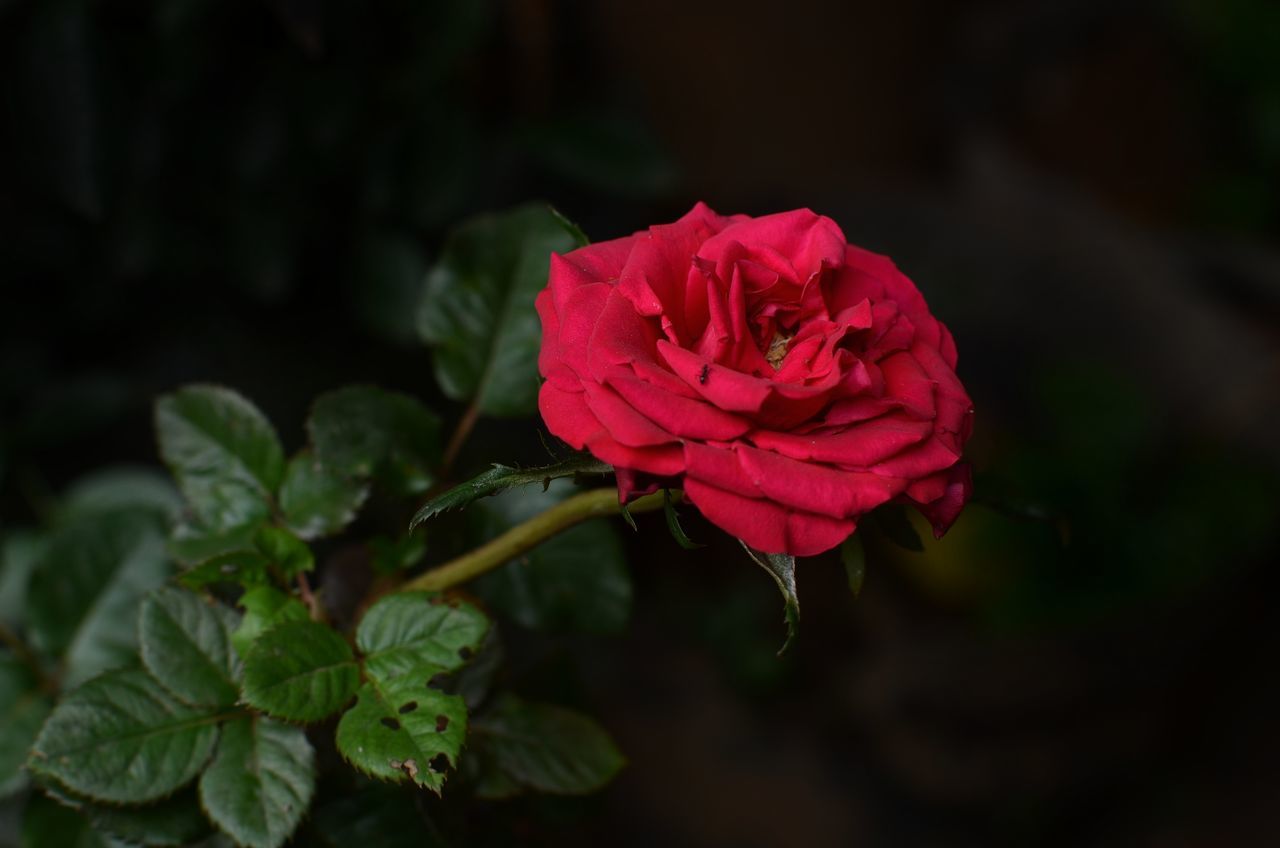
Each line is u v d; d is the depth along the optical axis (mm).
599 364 562
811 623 1566
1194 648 1435
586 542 638
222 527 627
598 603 638
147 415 1005
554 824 649
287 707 578
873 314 580
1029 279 1758
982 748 1409
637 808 1396
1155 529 1448
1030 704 1387
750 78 1854
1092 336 1710
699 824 1396
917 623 1495
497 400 644
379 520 708
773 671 1521
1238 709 1562
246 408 632
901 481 561
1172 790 1494
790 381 570
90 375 911
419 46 894
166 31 801
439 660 586
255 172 877
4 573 730
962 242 1771
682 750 1478
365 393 627
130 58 818
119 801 583
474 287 648
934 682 1407
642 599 1599
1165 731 1472
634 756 1453
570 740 623
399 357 1087
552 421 565
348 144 919
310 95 871
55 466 965
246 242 909
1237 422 1591
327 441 622
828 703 1527
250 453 631
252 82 864
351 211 976
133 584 661
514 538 597
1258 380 1609
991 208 1896
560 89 1233
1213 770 1517
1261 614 1534
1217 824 1466
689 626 1590
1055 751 1418
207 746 590
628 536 1576
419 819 607
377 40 886
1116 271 1757
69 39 761
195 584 601
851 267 591
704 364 562
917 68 2057
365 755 570
